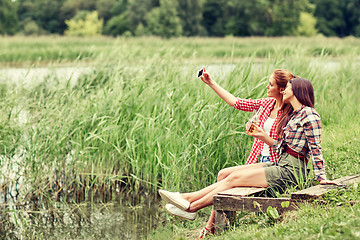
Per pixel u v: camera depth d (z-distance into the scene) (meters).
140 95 7.54
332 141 6.79
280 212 4.04
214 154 6.40
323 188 4.14
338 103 8.56
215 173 6.40
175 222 5.57
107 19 82.94
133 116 7.38
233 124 6.41
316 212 3.73
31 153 6.85
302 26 61.47
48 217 6.01
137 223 5.67
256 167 4.58
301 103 4.36
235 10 64.06
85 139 7.21
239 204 4.13
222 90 5.19
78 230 5.52
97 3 84.12
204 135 6.34
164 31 57.38
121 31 73.19
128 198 6.67
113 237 5.25
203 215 5.63
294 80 4.39
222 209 4.20
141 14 69.81
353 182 4.29
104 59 9.49
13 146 6.93
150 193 6.82
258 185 4.36
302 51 9.03
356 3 77.50
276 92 4.67
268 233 3.50
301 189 4.35
